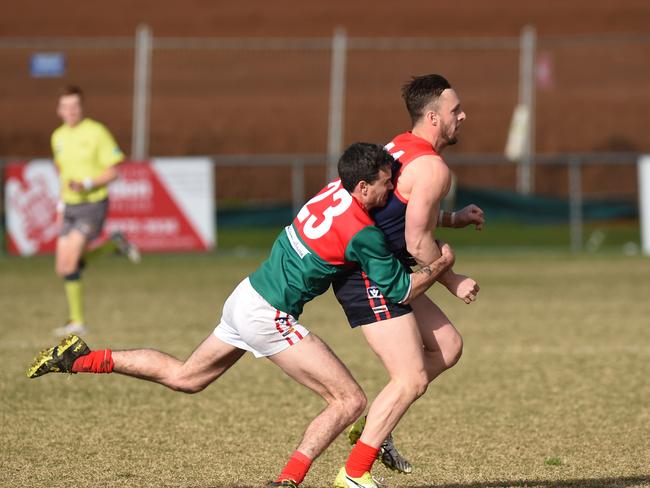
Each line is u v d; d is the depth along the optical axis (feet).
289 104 281.33
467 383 93.91
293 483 57.31
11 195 184.34
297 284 58.34
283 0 317.83
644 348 110.11
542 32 304.30
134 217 186.70
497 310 137.08
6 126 279.08
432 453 71.36
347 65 289.74
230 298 60.18
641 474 65.62
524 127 225.15
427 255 58.59
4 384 92.79
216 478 65.00
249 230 214.90
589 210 206.18
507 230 213.05
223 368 61.67
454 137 61.87
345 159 57.62
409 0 317.01
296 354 58.54
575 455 70.44
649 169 196.44
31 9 311.06
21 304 142.92
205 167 188.34
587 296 148.87
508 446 72.95
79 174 122.01
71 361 60.90
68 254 120.98
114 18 309.01
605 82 287.48
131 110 279.90
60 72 222.69
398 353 58.59
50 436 75.25
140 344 111.86
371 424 58.49
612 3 312.91
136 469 66.85
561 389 91.04
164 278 171.12
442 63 288.30
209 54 289.12
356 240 57.26
